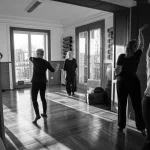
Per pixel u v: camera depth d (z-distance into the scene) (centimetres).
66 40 718
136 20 289
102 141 239
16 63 685
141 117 250
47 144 230
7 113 363
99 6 301
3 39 630
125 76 248
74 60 531
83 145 228
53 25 727
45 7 509
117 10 324
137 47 251
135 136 254
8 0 450
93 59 586
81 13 574
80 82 670
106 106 417
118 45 335
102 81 541
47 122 310
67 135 258
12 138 247
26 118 332
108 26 502
